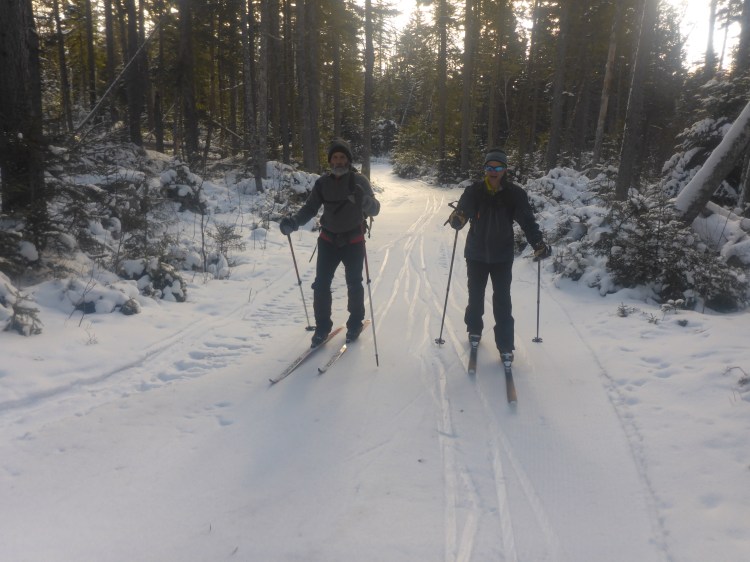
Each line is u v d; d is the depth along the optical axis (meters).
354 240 4.72
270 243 10.62
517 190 4.20
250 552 2.16
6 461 2.81
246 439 3.13
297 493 2.59
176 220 10.77
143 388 3.87
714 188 8.08
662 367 3.98
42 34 22.17
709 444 2.82
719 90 13.09
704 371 3.68
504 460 2.89
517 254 9.47
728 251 7.79
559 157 24.11
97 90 22.23
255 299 6.53
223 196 15.15
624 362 4.18
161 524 2.34
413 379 4.03
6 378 3.61
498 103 39.59
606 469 2.76
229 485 2.66
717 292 6.25
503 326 4.23
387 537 2.26
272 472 2.78
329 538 2.25
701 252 6.77
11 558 2.09
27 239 5.52
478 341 4.44
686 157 13.23
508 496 2.56
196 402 3.62
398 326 5.42
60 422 3.28
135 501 2.51
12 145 5.58
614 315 5.57
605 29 25.75
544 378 4.02
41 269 5.70
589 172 17.59
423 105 51.47
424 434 3.18
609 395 3.64
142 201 9.18
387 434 3.18
